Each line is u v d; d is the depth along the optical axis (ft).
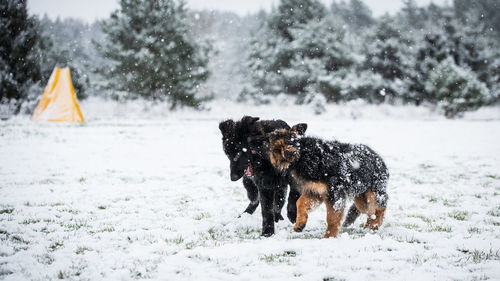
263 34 138.31
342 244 15.14
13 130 61.36
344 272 12.37
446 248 14.75
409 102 127.03
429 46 126.41
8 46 81.05
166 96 103.76
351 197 16.75
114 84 98.68
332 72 123.13
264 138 17.69
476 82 104.99
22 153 43.60
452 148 52.90
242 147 18.21
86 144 52.21
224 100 141.18
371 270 12.53
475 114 116.37
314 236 16.98
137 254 14.38
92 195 25.43
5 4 80.48
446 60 109.40
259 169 17.74
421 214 20.99
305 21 130.52
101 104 106.42
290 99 125.29
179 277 12.17
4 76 79.10
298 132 17.11
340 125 84.23
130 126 76.02
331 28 126.52
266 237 17.13
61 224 18.42
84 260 13.64
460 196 25.72
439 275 11.91
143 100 101.24
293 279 11.91
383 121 97.25
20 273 12.39
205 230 18.02
